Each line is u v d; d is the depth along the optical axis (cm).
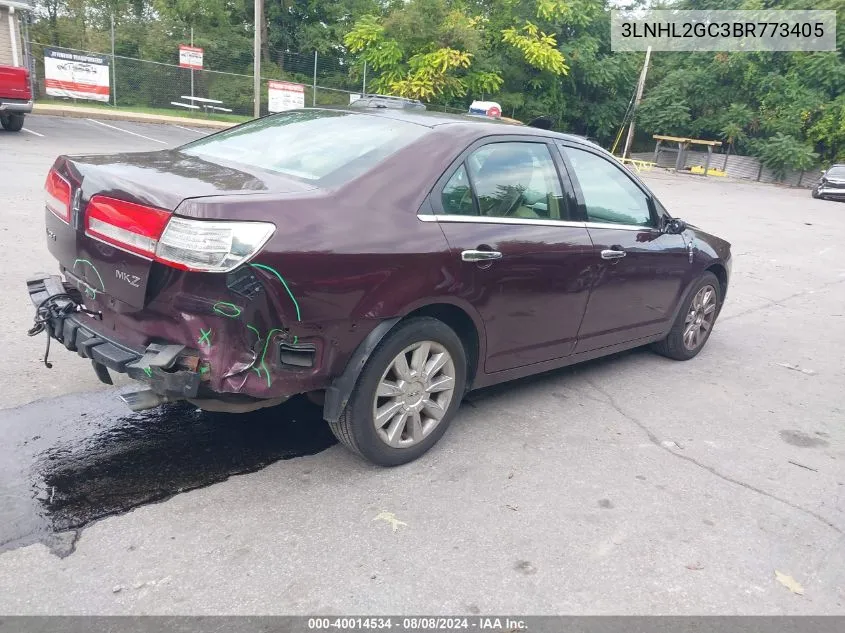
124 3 3228
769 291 879
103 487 307
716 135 3472
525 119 3120
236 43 3238
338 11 3388
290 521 295
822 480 375
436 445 374
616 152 3712
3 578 246
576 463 369
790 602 273
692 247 516
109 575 253
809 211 2008
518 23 3014
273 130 388
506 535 299
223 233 260
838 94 3158
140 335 290
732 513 333
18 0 2044
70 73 2473
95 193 293
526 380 486
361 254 293
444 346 346
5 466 314
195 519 290
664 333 525
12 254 641
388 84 2744
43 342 455
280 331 279
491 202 362
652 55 3553
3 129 1716
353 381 308
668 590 273
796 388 523
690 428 430
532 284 378
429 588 262
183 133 2214
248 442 359
